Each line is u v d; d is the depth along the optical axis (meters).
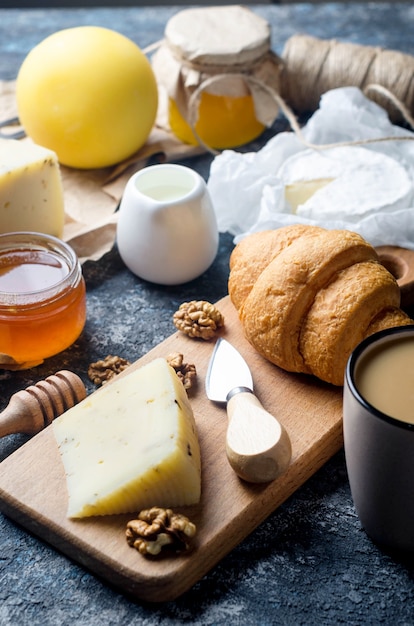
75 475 0.75
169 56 1.05
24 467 0.77
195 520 0.74
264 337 0.81
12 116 1.10
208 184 0.98
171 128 1.09
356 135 1.05
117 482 0.74
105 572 0.73
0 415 0.79
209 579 0.73
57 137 1.02
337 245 0.81
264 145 1.09
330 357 0.79
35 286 0.86
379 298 0.79
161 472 0.73
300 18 1.28
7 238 0.88
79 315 0.86
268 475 0.74
